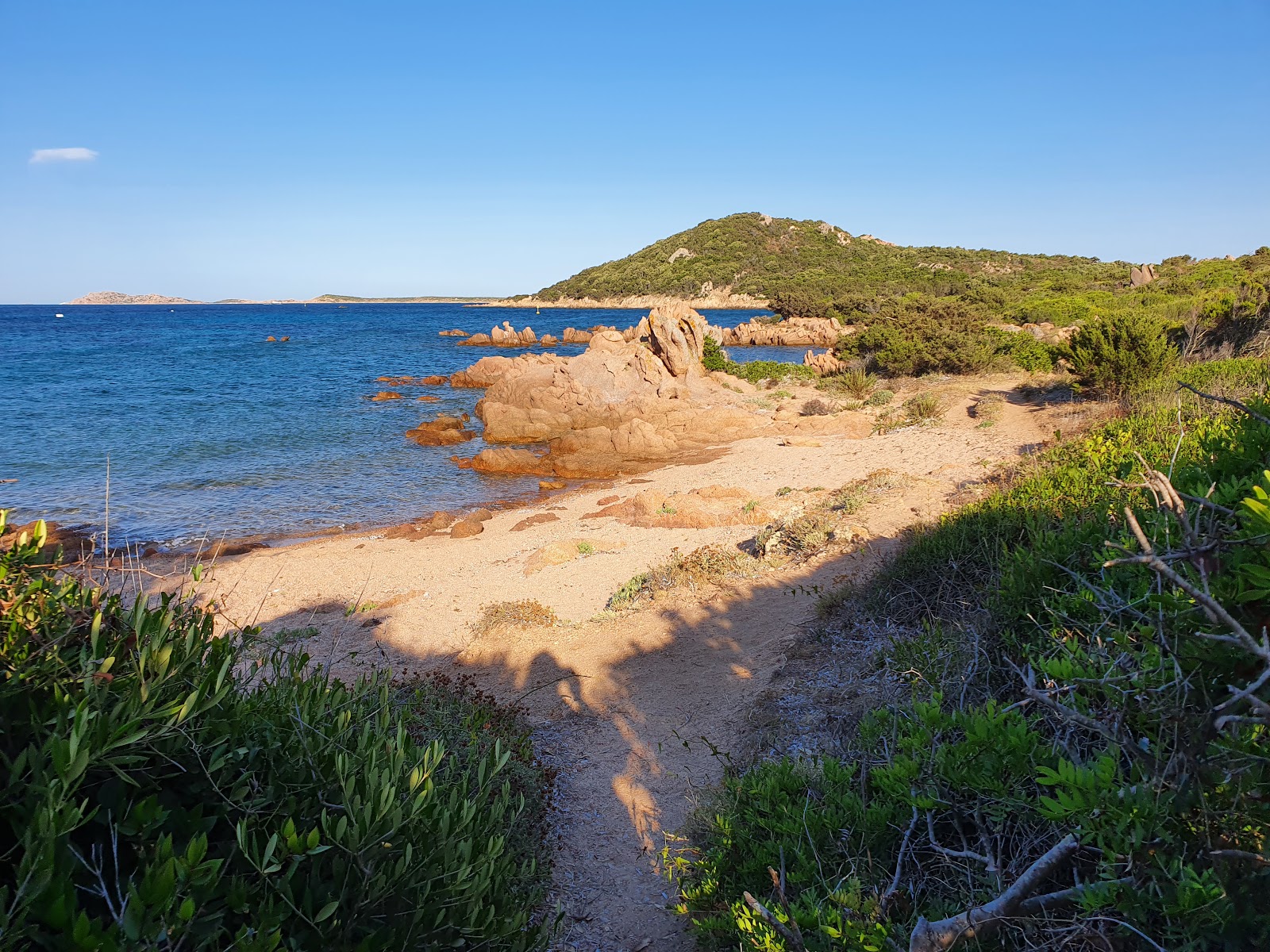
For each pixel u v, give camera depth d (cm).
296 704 289
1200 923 182
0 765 200
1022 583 477
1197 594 163
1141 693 224
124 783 210
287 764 265
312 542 1691
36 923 167
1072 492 754
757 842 425
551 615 1135
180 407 3469
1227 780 187
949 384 2870
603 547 1478
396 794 268
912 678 573
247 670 698
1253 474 289
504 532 1694
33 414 3231
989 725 260
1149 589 271
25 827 183
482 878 282
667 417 2767
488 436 2847
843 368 3791
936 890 327
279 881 212
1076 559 457
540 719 827
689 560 1240
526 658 1000
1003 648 496
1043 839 288
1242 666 199
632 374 3153
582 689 889
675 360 3244
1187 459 437
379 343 7769
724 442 2578
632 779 682
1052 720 340
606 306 17288
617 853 576
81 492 2092
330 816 262
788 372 3806
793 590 1020
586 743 761
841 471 1844
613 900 521
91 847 202
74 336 8681
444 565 1467
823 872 366
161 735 211
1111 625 295
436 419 3147
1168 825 202
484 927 275
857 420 2497
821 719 642
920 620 741
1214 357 1720
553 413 2911
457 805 312
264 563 1512
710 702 791
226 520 1870
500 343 7362
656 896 519
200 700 242
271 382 4409
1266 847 174
